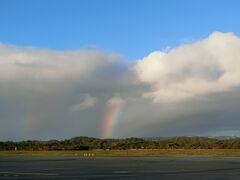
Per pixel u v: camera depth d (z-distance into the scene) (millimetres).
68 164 128625
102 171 93812
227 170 98250
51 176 79688
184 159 175500
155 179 74000
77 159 178750
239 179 74812
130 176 80312
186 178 76500
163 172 91188
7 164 129375
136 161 153000
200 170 98250
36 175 82375
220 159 172500
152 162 142250
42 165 122750
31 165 122875
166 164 127125
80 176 80125
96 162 143750
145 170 98125
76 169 101938
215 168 105500
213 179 74688
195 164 127188
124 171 94500
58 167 110625
